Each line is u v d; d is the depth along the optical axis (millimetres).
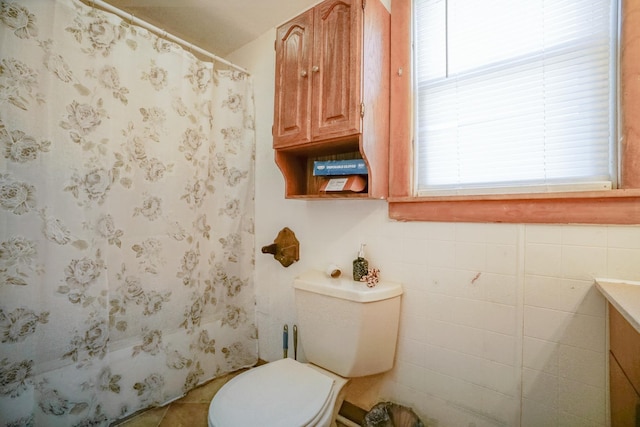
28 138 993
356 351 1046
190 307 1443
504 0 979
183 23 1605
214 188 1573
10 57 955
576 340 844
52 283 1048
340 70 1047
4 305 959
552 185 895
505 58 979
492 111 1003
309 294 1182
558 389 871
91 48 1123
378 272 1216
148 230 1299
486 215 976
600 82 836
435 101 1119
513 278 938
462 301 1031
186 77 1418
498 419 966
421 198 1086
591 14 849
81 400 1110
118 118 1202
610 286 751
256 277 1745
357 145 1167
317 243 1437
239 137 1657
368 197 1075
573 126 873
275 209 1629
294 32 1202
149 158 1297
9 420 968
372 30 1072
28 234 1000
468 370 1021
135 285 1263
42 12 1014
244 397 903
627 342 674
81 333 1110
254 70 1741
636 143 755
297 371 1059
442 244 1071
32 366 1013
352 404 1285
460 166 1065
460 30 1063
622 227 787
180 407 1353
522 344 924
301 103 1163
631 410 648
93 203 1134
